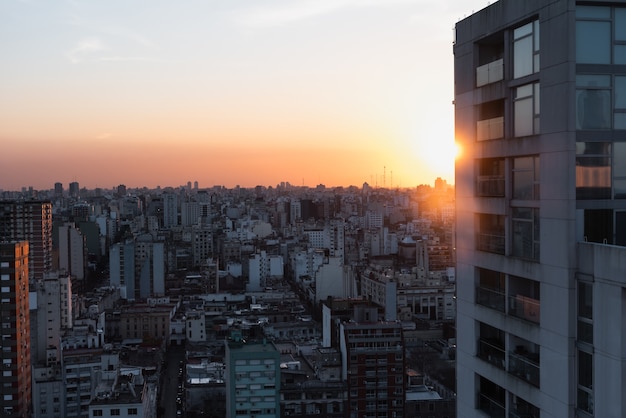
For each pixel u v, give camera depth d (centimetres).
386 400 14988
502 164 3394
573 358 2912
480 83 3522
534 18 3130
